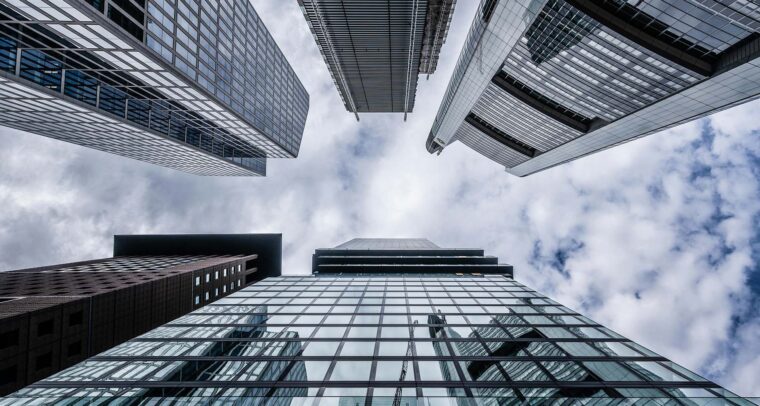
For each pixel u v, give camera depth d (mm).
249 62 84688
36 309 34562
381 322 23531
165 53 51156
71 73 53969
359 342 20219
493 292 32656
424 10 63156
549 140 109125
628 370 16922
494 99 109312
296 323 23203
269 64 100000
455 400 14797
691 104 61750
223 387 15523
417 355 18594
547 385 15773
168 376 16359
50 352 35531
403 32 70375
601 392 15102
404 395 15078
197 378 16172
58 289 44469
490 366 17422
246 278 87500
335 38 73625
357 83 95938
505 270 57406
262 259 92312
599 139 89625
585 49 65438
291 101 125188
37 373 34219
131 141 81750
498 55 69000
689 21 50719
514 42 62219
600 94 74688
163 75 54688
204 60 62875
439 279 39656
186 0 56406
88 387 15383
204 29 62625
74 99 54719
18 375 32656
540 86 88000
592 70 69625
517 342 20219
